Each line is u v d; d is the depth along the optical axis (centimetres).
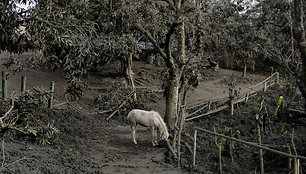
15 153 751
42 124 980
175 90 1462
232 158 1005
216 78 3127
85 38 1055
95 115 1655
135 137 1310
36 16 945
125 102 1816
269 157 1011
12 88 2041
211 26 1941
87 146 1066
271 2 2555
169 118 1466
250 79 3088
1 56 2766
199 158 1008
